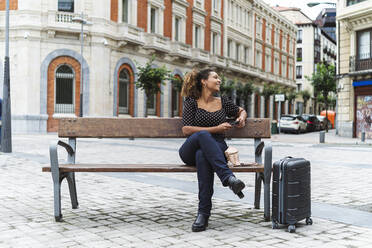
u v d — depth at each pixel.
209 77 4.38
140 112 29.02
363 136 21.80
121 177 7.57
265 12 49.34
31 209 4.88
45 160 10.17
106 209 4.89
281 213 3.94
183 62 33.12
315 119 40.66
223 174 3.86
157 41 29.58
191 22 34.72
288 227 3.93
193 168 4.18
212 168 4.06
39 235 3.78
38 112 24.83
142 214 4.63
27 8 24.58
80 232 3.88
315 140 23.25
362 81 25.92
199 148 4.15
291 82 58.56
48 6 25.05
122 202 5.30
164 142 19.31
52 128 25.19
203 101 4.45
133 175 7.85
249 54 45.56
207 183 4.02
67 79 25.59
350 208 5.03
